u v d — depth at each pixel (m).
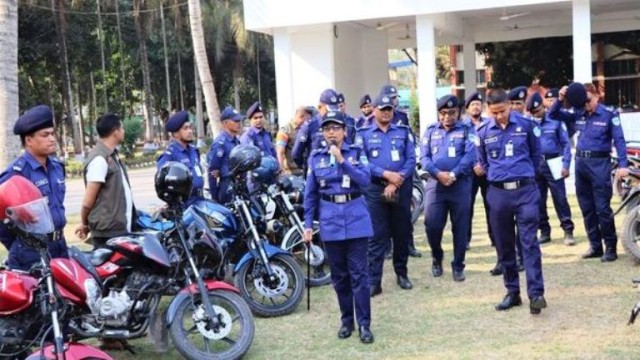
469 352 4.51
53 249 4.34
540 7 15.96
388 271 6.95
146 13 33.88
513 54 24.38
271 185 6.45
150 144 32.91
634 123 12.59
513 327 4.98
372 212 6.01
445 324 5.16
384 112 6.03
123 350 4.95
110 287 4.46
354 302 4.98
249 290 5.95
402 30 20.20
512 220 5.30
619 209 6.59
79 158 28.09
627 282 5.93
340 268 4.95
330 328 5.24
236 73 38.84
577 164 6.72
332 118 4.76
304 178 7.50
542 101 7.30
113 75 38.16
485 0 14.98
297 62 17.25
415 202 9.48
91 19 33.59
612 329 4.78
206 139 34.16
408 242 6.32
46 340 3.78
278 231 6.37
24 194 3.50
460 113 7.25
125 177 5.05
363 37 19.75
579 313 5.18
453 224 6.37
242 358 4.62
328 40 16.95
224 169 6.80
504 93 5.19
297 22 15.88
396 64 29.09
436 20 16.22
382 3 15.50
